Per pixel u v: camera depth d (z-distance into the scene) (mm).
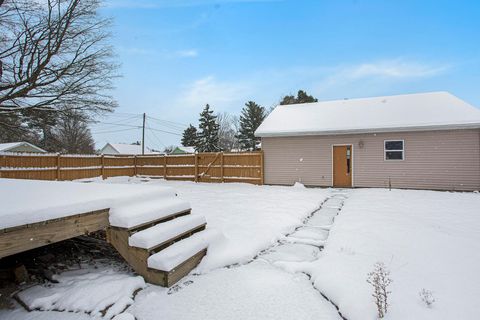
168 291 3020
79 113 10688
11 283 3363
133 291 3006
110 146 41906
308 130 12625
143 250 3240
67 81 9922
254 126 36125
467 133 10672
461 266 3295
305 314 2520
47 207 2844
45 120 10195
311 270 3369
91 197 3469
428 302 2463
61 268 3711
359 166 12188
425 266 3309
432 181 11141
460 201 8125
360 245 4105
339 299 2641
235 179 14117
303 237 4852
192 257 3551
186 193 10336
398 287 2785
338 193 10422
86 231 3252
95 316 2615
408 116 11812
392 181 11695
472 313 2311
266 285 3078
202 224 4285
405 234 4637
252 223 5496
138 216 3455
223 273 3426
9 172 10195
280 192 10617
